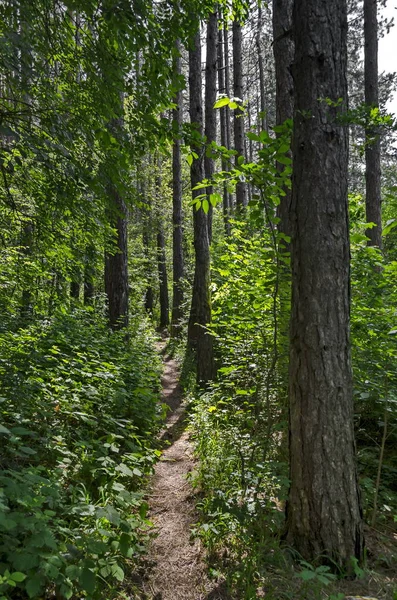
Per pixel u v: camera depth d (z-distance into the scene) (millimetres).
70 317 6988
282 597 2496
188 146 4008
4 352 4168
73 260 5113
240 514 2820
